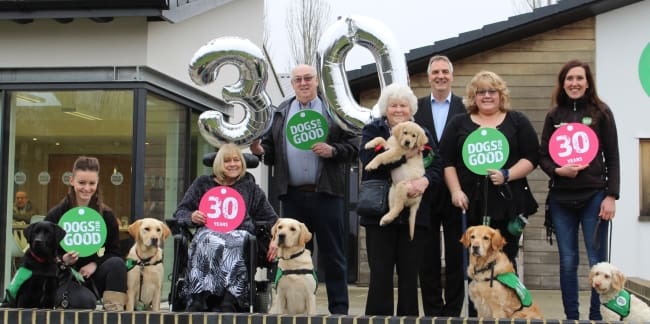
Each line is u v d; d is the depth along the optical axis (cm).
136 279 606
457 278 595
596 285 542
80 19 856
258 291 608
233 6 1107
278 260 584
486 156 547
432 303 611
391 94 550
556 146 561
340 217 641
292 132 627
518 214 552
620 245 1157
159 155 894
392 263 535
